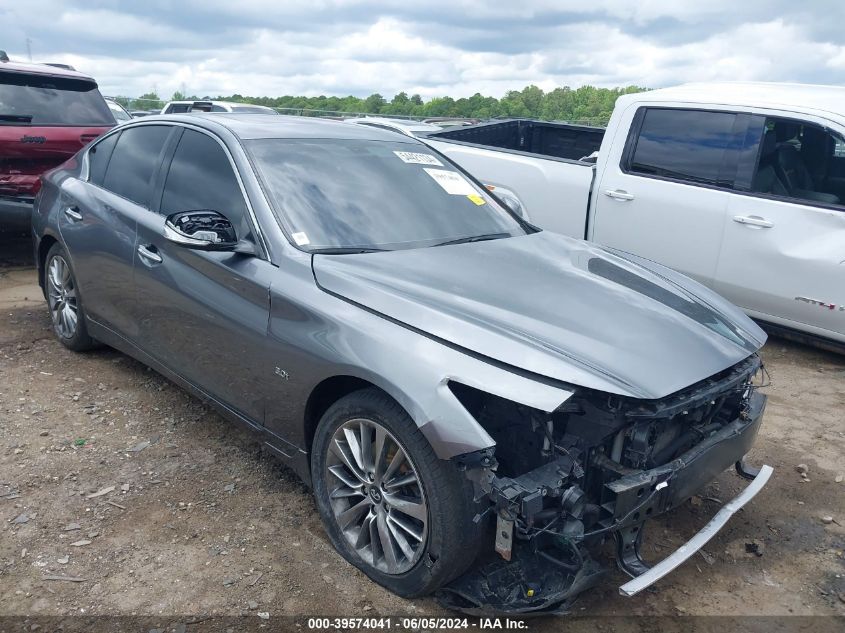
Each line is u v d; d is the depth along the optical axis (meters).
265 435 3.39
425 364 2.62
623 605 2.91
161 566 2.99
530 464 2.66
